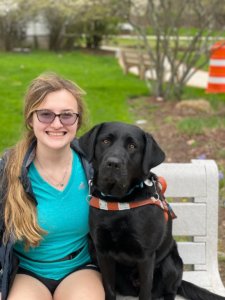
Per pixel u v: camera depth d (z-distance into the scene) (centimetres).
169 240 305
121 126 288
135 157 283
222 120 876
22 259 300
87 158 293
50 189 294
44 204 293
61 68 1630
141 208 281
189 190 331
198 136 792
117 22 2336
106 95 1155
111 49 2441
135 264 300
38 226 285
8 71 1471
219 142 759
